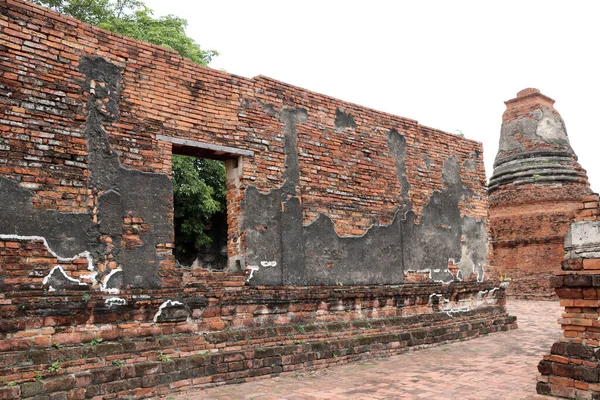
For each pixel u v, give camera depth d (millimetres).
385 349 9438
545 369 6473
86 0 15672
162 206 7312
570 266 6465
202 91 7895
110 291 6699
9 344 5816
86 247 6574
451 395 6629
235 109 8227
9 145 6117
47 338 6113
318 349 8461
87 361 6285
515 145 24047
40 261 6195
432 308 10922
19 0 6363
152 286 7090
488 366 8352
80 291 6457
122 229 6906
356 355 8969
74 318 6355
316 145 9273
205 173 17031
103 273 6668
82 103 6754
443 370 8156
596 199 6434
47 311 6141
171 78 7605
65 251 6398
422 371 8117
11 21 6277
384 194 10289
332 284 9164
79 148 6664
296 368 8125
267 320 8242
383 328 9688
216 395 6766
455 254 11625
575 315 6375
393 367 8484
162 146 7398
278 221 8547
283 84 8938
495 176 24359
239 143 8203
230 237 8383
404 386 7168
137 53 7332
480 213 12484
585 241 6391
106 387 6250
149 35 15117
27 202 6176
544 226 22047
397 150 10711
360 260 9680
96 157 6789
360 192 9859
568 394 6230
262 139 8500
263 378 7707
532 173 22984
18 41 6312
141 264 7027
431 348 10203
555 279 6535
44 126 6410
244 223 8125
